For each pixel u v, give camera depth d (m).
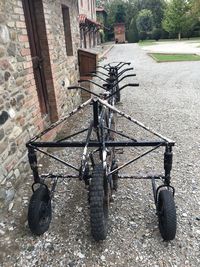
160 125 5.43
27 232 2.66
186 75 11.06
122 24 44.03
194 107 6.64
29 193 3.27
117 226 2.68
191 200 3.06
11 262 2.34
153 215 2.83
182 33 39.25
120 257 2.34
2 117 2.99
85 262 2.31
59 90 5.37
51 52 4.88
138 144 2.46
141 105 6.93
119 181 3.44
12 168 3.19
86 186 3.29
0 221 2.81
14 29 3.33
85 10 28.48
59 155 4.21
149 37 42.72
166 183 2.56
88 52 7.28
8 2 3.19
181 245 2.44
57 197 3.18
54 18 5.14
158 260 2.30
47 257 2.38
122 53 22.55
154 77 10.96
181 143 4.54
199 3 35.69
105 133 2.96
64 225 2.74
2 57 3.02
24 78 3.61
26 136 3.65
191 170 3.68
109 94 3.64
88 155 2.94
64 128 5.50
